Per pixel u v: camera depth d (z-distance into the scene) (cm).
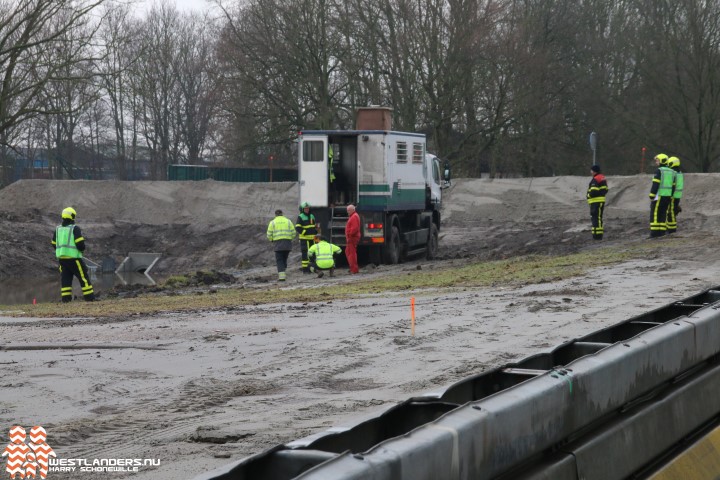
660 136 8288
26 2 5162
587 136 9069
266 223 7081
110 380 1595
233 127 8225
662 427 911
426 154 5262
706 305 1173
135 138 13188
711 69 7656
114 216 7275
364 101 8231
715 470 986
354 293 3191
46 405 1396
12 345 2027
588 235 5453
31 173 12606
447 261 4875
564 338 1905
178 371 1673
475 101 8088
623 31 8619
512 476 650
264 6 7925
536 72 7912
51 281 5816
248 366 1703
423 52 7794
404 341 1931
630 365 848
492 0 7762
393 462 500
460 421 580
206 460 1033
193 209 7275
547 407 686
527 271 3550
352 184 4859
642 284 2852
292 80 8000
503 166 9144
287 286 3988
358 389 1476
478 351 1788
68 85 5500
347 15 7862
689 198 6000
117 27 7300
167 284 4572
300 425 1205
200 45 13138
